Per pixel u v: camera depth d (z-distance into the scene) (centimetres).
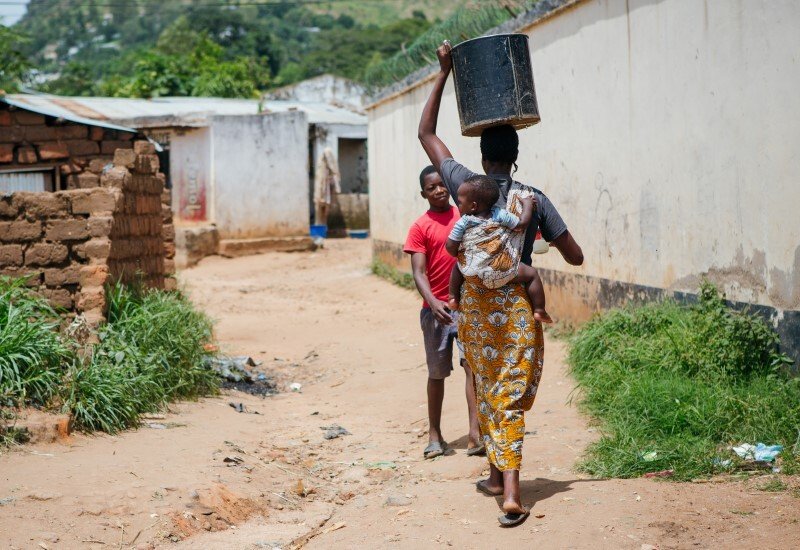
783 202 612
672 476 496
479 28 1135
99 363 662
